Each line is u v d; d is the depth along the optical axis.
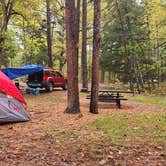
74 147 8.97
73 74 15.73
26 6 29.50
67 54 15.70
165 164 7.42
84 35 30.00
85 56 30.09
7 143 9.52
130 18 38.03
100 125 12.48
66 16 15.45
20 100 13.76
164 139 9.93
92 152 8.43
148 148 8.82
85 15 29.78
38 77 28.34
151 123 12.89
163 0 38.56
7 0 29.42
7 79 13.76
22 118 13.50
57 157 8.02
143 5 39.28
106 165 7.41
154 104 21.86
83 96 26.00
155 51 43.03
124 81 41.81
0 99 13.02
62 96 25.53
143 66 40.00
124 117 14.52
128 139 9.95
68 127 12.23
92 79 16.17
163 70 42.06
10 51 43.34
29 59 50.12
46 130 11.61
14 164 7.45
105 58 41.41
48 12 33.66
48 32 33.78
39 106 18.73
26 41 43.12
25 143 9.52
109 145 9.16
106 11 39.19
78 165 7.41
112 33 39.72
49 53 33.97
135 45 37.94
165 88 37.31
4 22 27.59
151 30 40.66
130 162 7.60
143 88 37.12
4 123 13.05
